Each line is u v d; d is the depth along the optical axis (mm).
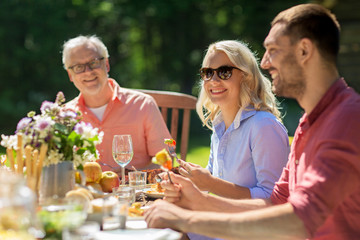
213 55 2812
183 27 16641
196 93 16812
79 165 2197
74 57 3623
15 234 1453
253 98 2746
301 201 1626
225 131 2908
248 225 1685
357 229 1724
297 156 1965
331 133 1676
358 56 11664
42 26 14289
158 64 16891
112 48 16250
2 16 13953
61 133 2096
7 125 14055
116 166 3629
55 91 14852
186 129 4180
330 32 1764
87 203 1790
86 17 15039
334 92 1793
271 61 1851
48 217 1528
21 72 14570
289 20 1797
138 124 3721
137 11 15680
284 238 1650
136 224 1910
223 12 16594
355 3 11453
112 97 3732
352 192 1671
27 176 1956
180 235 1694
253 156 2641
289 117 14609
